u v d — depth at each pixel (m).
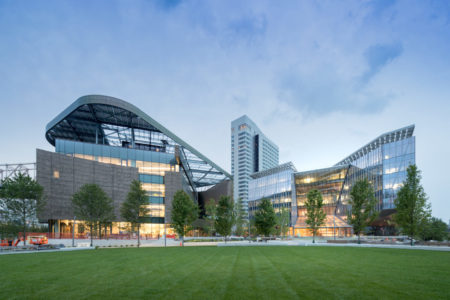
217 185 107.75
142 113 69.00
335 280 11.98
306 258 20.52
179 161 83.88
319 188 90.94
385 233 69.00
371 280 11.95
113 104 62.12
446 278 12.39
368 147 80.94
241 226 64.00
